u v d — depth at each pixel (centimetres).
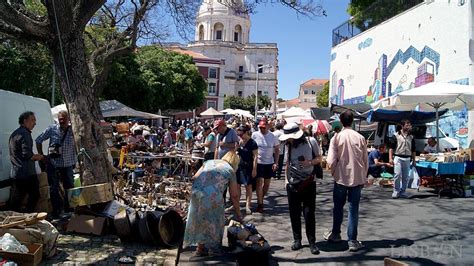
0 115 744
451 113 1470
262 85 9800
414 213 834
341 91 2614
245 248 516
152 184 1098
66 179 787
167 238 636
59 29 684
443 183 1045
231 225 577
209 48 9519
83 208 691
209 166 580
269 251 546
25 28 669
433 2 1598
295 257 577
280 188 1227
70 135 784
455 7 1459
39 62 2406
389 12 2036
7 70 2400
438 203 938
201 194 562
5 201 733
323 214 856
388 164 1268
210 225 562
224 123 845
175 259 562
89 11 707
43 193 789
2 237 500
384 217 803
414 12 1741
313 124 2028
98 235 662
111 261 553
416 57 1720
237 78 9800
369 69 2202
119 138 1814
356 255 575
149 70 4456
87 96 714
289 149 604
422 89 1088
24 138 693
